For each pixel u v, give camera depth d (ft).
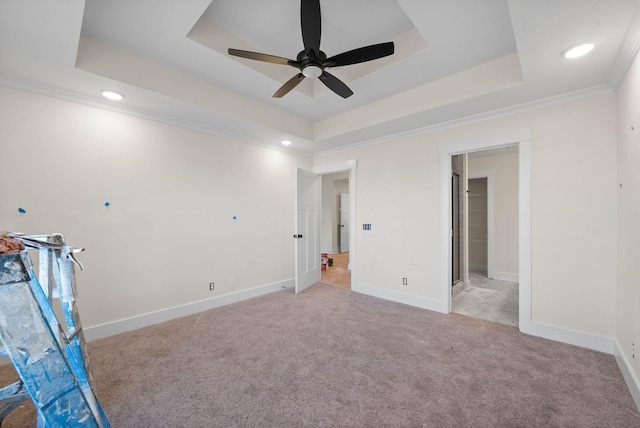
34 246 3.62
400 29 7.45
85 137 8.14
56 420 3.08
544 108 8.41
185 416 5.11
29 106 7.28
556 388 5.89
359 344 7.92
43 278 4.21
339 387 5.97
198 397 5.63
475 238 19.25
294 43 7.98
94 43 6.84
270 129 11.22
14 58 6.19
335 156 14.47
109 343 7.97
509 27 6.39
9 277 3.00
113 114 8.67
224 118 9.95
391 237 12.16
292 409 5.30
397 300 11.89
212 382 6.13
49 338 3.17
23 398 3.37
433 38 6.81
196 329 8.95
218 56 7.61
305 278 13.94
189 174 10.44
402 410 5.27
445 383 6.09
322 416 5.12
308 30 5.46
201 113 9.47
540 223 8.43
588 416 5.08
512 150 15.25
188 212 10.40
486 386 5.98
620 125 6.91
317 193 15.38
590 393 5.72
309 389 5.90
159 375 6.38
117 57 7.21
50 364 3.14
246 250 12.33
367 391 5.83
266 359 7.11
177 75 8.39
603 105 7.51
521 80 7.37
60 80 7.16
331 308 11.00
